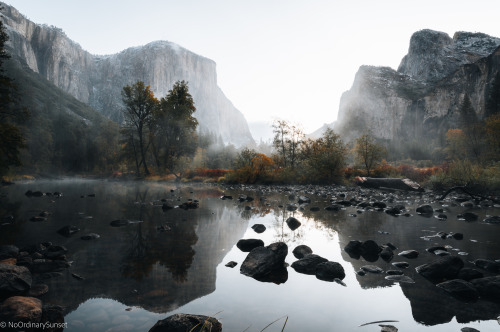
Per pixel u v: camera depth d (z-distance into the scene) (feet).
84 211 27.76
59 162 174.60
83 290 8.97
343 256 13.67
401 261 12.90
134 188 64.59
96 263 11.86
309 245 15.67
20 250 13.51
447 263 10.98
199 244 15.46
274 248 12.69
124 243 15.42
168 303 8.13
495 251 14.35
